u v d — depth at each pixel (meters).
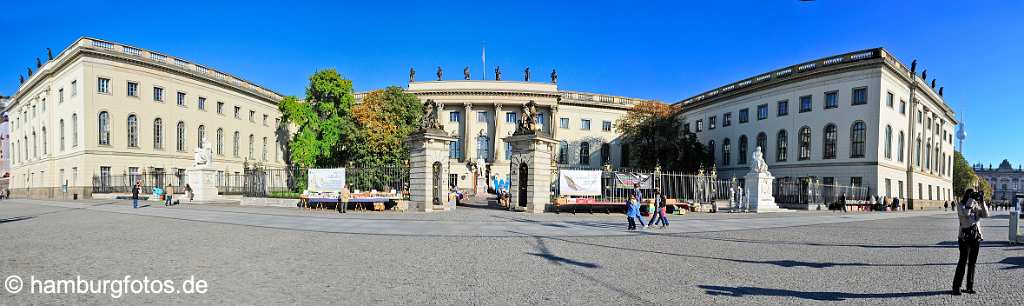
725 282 9.97
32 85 69.00
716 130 76.19
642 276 10.52
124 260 11.92
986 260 13.44
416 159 31.83
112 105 57.91
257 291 8.82
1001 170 196.00
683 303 8.30
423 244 15.30
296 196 37.50
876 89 54.25
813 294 9.00
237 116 74.56
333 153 58.53
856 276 10.72
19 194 77.56
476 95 81.25
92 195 54.31
